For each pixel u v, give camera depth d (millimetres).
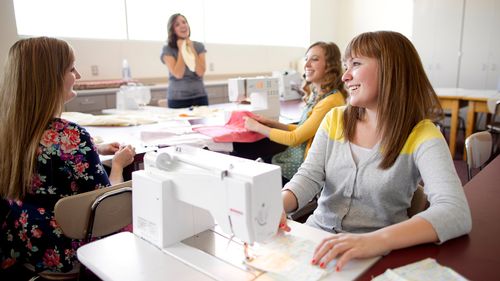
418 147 1070
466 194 1136
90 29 4359
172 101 3523
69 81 1311
